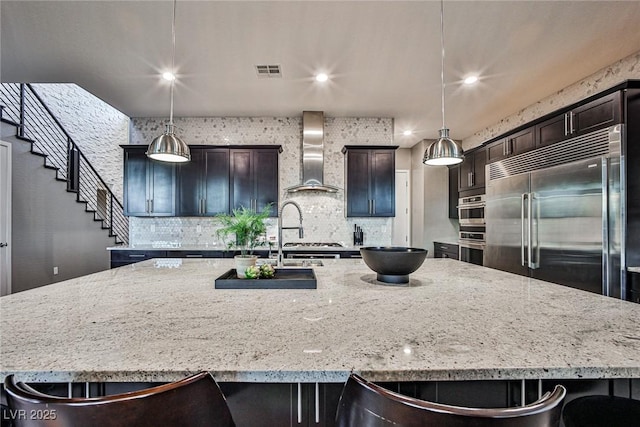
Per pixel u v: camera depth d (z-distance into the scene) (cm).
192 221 465
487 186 397
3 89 448
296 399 94
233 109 433
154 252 418
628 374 77
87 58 296
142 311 121
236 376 75
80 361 78
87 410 63
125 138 677
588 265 253
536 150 316
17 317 112
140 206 437
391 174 450
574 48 278
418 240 628
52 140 522
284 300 138
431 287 164
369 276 196
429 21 241
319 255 407
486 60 299
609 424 85
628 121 236
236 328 102
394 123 495
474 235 456
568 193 273
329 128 471
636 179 236
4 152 385
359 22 243
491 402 93
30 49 280
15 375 74
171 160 252
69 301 135
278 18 238
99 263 551
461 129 529
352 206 447
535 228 308
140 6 224
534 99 397
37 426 64
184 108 428
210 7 226
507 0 218
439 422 61
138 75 330
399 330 100
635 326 104
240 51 285
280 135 469
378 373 75
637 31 252
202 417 70
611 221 239
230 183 439
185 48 280
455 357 81
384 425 66
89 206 583
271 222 459
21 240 409
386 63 306
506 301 136
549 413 63
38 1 218
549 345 88
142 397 64
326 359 80
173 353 83
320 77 336
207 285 169
